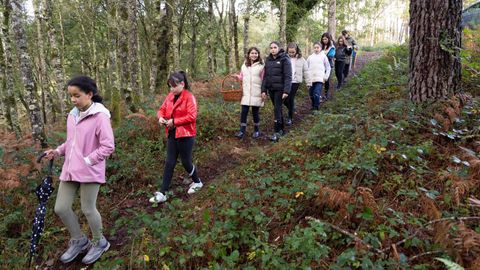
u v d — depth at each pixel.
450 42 4.45
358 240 2.73
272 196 3.91
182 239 3.16
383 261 2.53
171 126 4.55
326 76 8.32
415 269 2.44
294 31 15.59
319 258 2.73
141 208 4.65
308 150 4.94
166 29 14.07
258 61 6.71
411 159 3.77
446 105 4.35
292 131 6.27
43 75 14.71
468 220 2.85
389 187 3.49
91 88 3.29
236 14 17.97
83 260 3.54
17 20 5.75
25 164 4.96
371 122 4.60
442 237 2.52
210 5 15.71
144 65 20.31
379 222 3.00
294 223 3.38
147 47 17.94
